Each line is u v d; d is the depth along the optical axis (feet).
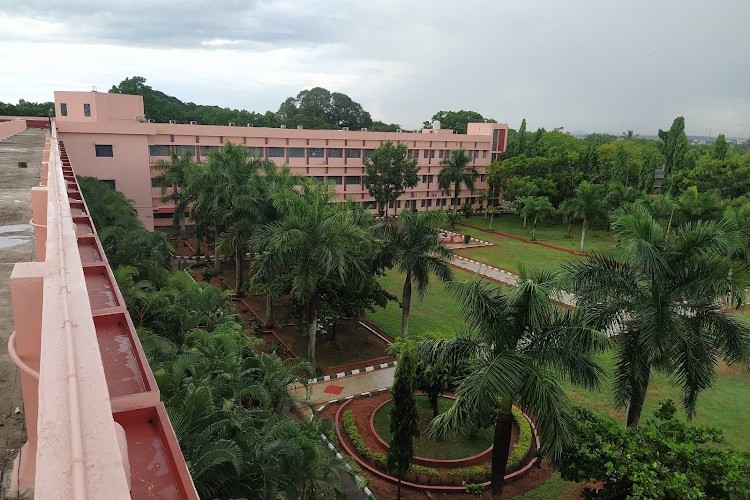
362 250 59.36
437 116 328.29
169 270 60.34
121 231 50.19
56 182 24.56
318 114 285.02
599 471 31.27
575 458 32.27
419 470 41.83
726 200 137.08
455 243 136.87
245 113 228.43
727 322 37.55
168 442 8.20
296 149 146.10
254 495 20.43
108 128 109.19
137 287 37.91
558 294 33.94
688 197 103.76
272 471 21.29
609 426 33.09
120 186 112.57
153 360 29.37
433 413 48.42
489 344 33.50
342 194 156.25
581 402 52.90
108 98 131.03
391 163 147.23
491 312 32.63
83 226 21.65
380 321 75.92
